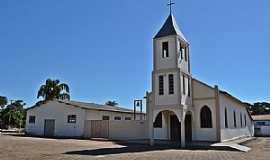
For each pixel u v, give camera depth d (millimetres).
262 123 55188
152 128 25766
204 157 16859
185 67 27281
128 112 46312
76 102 41812
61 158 15555
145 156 16891
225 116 30172
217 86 27312
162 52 26625
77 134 36438
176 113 24891
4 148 19938
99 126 34688
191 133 27812
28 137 32906
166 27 27141
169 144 25625
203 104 27625
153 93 26281
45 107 39875
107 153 18422
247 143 29125
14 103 72875
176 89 25250
